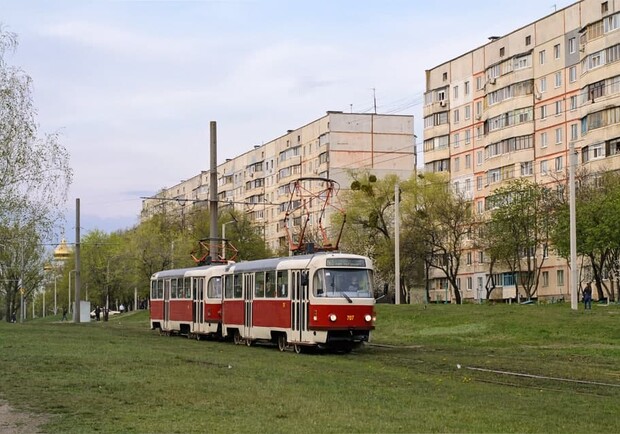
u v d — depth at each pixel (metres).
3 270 68.56
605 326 32.75
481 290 89.81
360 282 29.38
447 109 97.38
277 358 25.78
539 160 82.62
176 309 42.72
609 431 12.23
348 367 22.64
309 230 82.75
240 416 13.02
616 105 69.94
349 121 109.31
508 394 16.66
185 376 18.80
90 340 33.28
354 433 11.46
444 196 76.69
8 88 37.81
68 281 109.56
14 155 37.81
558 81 80.25
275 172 126.06
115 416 13.00
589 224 55.44
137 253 89.50
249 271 34.09
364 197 76.06
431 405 14.48
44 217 39.66
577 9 77.88
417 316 42.16
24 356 23.45
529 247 69.44
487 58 90.44
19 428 12.12
